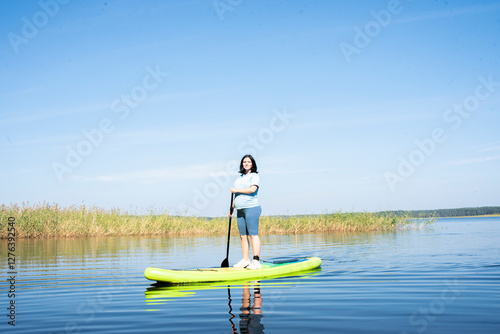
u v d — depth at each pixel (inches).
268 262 267.4
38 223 636.7
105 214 719.7
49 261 321.1
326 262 292.2
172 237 651.5
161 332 122.0
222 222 776.3
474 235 558.9
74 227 661.9
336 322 129.0
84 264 300.8
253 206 241.8
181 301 167.9
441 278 209.5
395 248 382.3
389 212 778.2
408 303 154.3
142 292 190.5
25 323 135.6
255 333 118.6
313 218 773.3
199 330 123.3
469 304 150.1
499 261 269.3
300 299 166.1
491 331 116.1
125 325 131.3
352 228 762.2
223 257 343.0
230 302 163.6
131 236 681.6
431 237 528.7
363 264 275.3
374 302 157.4
